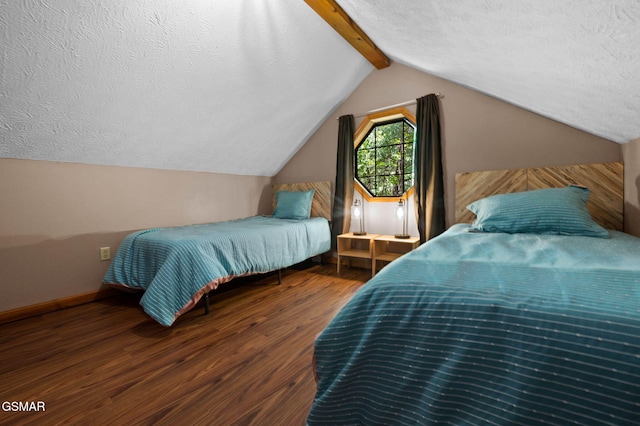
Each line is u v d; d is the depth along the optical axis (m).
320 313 2.07
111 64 1.79
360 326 0.85
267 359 1.48
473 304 0.73
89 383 1.30
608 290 0.72
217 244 2.15
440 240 1.55
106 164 2.49
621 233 1.80
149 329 1.84
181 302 1.86
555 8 0.91
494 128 2.63
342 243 3.34
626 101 1.38
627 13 0.80
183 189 3.11
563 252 1.20
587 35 0.99
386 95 3.24
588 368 0.58
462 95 2.79
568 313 0.64
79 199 2.34
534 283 0.80
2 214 1.98
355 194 3.57
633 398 0.53
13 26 1.39
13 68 1.54
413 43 2.10
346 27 2.39
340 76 3.14
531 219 1.80
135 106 2.14
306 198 3.57
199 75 2.21
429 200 2.88
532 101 2.13
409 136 3.36
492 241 1.49
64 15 1.45
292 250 2.86
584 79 1.35
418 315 0.77
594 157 2.23
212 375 1.35
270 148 3.62
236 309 2.16
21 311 2.03
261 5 2.00
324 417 0.88
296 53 2.55
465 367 0.69
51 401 1.18
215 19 1.91
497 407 0.65
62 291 2.26
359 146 3.67
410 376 0.76
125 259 2.21
